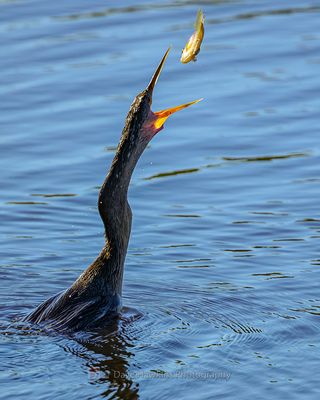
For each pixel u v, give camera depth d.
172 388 9.16
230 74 19.08
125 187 10.78
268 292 11.59
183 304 11.18
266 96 18.16
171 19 21.59
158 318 10.70
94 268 10.80
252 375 9.41
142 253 12.92
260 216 14.12
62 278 12.08
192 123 17.36
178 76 19.02
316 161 15.90
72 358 9.66
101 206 10.67
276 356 9.84
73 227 13.90
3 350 9.76
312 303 11.28
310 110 17.58
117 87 18.59
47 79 19.02
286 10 22.22
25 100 18.28
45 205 14.62
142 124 10.77
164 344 10.01
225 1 22.83
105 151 16.44
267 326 10.58
